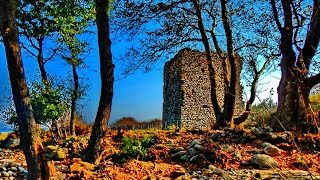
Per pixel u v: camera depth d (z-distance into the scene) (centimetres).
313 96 1867
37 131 691
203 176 797
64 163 1051
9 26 669
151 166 864
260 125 1445
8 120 1806
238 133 1223
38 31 2014
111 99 1010
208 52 1808
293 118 1301
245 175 807
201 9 1775
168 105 4631
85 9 2116
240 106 4216
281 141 1126
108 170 810
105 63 1005
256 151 1026
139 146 1053
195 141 1096
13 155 1416
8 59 675
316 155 977
